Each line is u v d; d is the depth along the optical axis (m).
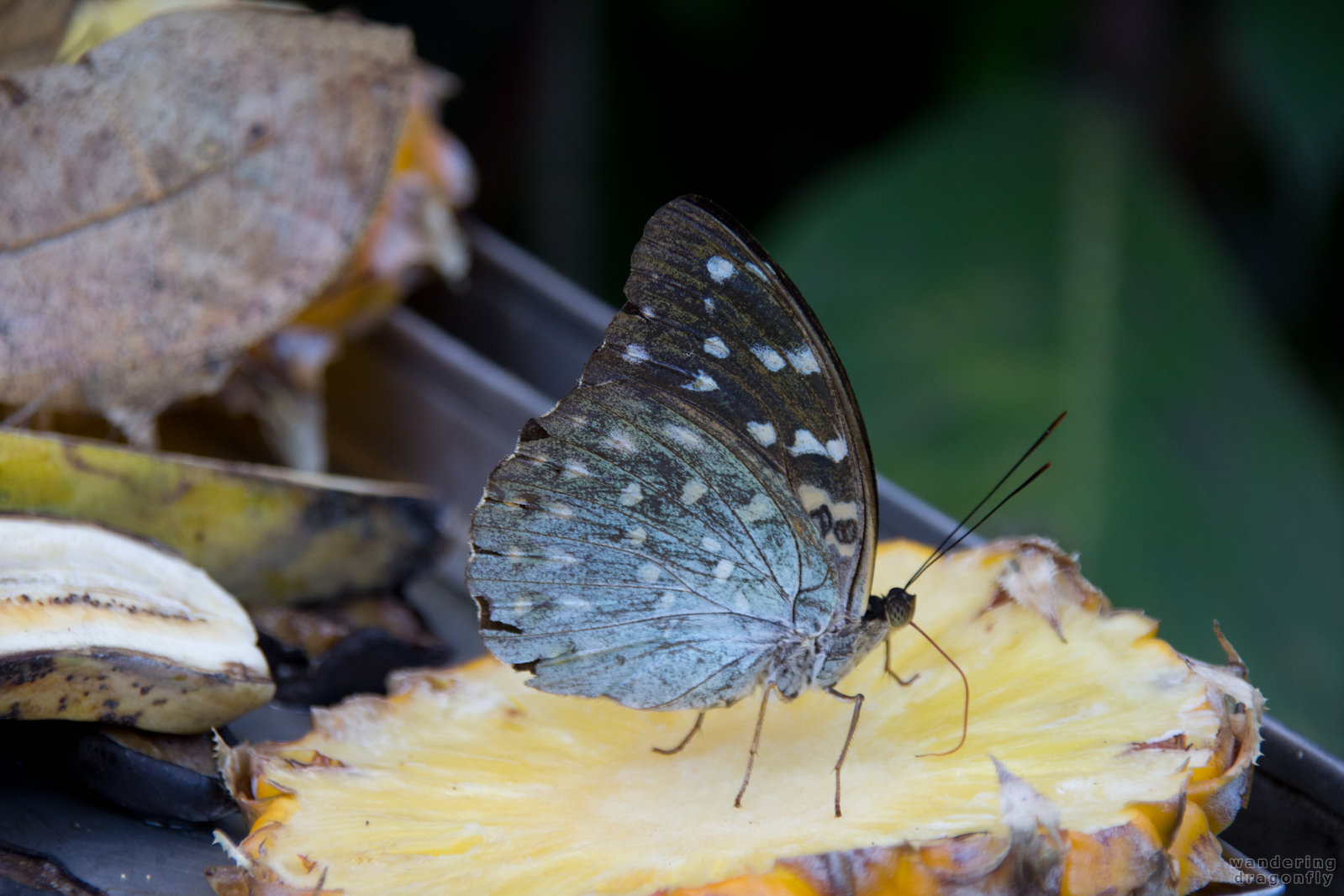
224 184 0.61
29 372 0.60
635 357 0.56
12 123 0.59
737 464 0.56
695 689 0.56
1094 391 0.73
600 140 1.05
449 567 0.64
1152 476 0.70
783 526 0.56
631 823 0.55
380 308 0.66
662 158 1.09
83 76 0.60
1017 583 0.57
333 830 0.55
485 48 1.05
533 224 1.07
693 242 0.55
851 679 0.57
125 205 0.60
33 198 0.60
